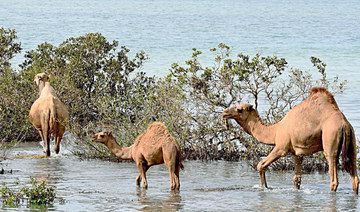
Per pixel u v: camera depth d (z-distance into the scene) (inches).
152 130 840.3
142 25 5551.2
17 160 1079.0
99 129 1242.6
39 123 1149.1
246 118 872.3
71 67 1421.0
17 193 775.1
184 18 6958.7
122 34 4436.5
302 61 2923.2
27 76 1362.0
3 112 1214.9
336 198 788.0
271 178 943.0
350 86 2113.7
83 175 948.0
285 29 5310.0
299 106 832.3
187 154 1119.6
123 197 789.9
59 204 751.1
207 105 1212.5
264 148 1058.7
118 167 1022.4
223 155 1122.7
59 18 6343.5
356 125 1413.6
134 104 1165.7
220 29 5216.5
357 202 765.3
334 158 802.2
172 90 1141.1
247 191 834.8
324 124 806.5
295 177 852.0
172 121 1107.9
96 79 1462.8
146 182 847.7
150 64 2603.3
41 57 1496.1
